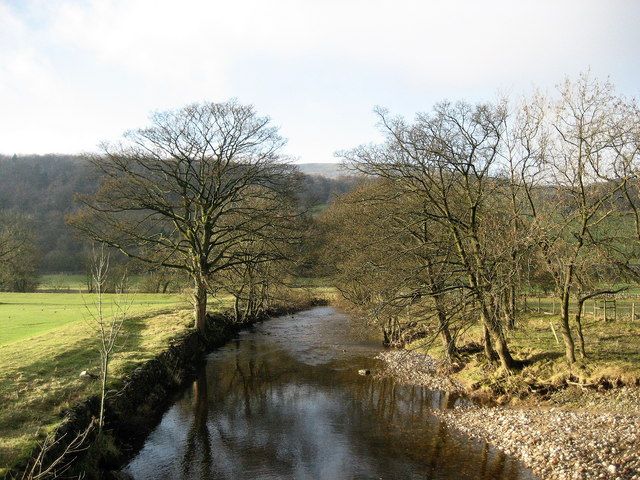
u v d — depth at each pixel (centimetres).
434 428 1972
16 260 6328
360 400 2384
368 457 1702
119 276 3916
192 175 3450
